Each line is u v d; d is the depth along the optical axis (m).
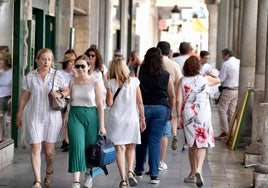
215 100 39.75
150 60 15.65
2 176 16.27
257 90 18.81
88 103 14.24
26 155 19.08
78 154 14.10
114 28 41.97
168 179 16.66
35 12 22.64
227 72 24.30
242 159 20.25
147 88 15.65
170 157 20.22
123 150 14.95
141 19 63.75
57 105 14.26
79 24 29.64
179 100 15.77
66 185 15.45
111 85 14.87
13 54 19.64
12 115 19.89
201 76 15.72
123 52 45.16
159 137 15.89
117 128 14.74
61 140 21.59
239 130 22.16
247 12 23.53
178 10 77.62
